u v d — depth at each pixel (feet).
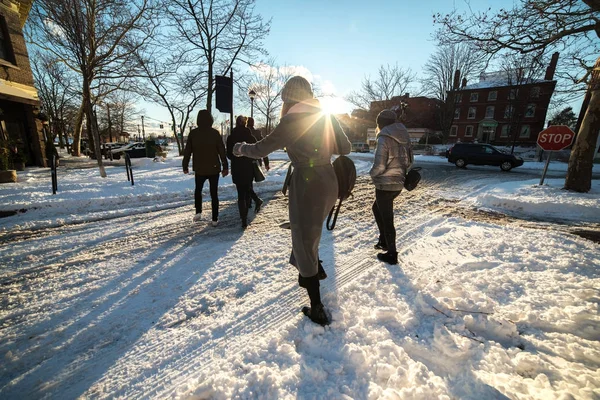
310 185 6.04
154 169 38.75
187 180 25.38
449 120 107.86
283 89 6.15
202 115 13.38
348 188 6.90
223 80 32.14
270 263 10.26
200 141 13.44
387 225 9.88
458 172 43.55
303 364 5.33
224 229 14.07
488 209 18.98
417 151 98.84
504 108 121.49
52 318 7.10
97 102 54.85
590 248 11.00
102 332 6.66
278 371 5.20
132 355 5.95
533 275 8.61
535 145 114.83
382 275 9.04
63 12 22.34
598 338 5.91
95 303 7.77
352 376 5.18
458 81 103.14
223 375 5.10
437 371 5.32
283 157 64.44
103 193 19.39
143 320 7.10
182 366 5.63
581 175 21.79
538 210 18.29
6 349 6.04
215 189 14.10
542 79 90.27
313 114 5.91
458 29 23.45
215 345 6.17
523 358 5.29
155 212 17.11
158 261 10.41
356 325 6.42
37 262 10.20
